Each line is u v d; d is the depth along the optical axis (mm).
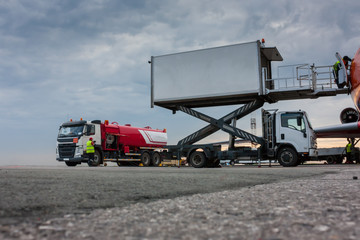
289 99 16625
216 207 1826
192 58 16516
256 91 15141
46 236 1094
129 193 2439
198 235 1156
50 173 5340
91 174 5066
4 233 1106
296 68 14727
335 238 1100
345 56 13656
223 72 15828
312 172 6812
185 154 15766
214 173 6113
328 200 2139
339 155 24469
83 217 1460
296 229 1245
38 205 1729
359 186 3299
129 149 20312
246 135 14977
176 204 1940
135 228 1260
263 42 15594
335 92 14516
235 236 1142
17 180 3457
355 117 21781
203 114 16375
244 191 2768
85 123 16828
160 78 17047
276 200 2143
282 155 13938
